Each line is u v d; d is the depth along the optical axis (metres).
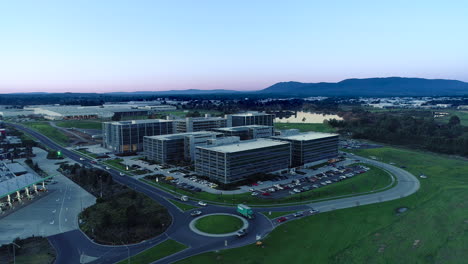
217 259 90.25
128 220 111.12
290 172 187.88
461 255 94.50
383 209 131.00
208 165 169.62
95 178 161.88
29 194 146.62
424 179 177.50
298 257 92.25
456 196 146.38
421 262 91.00
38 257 91.81
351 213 126.06
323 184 163.12
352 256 93.44
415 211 128.88
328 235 106.50
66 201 138.25
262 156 174.25
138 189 153.62
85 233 107.12
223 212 124.81
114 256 92.31
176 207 130.00
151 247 97.38
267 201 136.88
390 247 98.94
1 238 103.88
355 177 177.62
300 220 118.00
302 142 198.12
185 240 101.81
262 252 94.38
